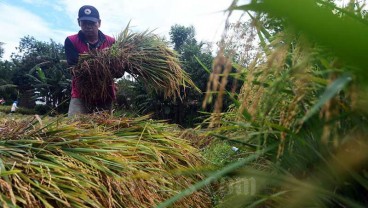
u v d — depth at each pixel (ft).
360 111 2.03
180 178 5.26
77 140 5.05
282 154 2.66
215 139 4.41
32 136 5.09
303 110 2.48
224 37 1.85
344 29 1.28
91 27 12.94
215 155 4.95
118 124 6.74
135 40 12.75
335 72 1.80
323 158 2.41
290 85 2.49
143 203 4.70
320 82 2.15
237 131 3.85
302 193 2.42
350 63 1.48
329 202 2.43
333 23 1.28
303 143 2.38
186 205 4.94
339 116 2.01
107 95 12.27
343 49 1.32
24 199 3.72
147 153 5.65
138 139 6.29
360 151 2.26
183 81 12.67
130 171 4.79
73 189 4.10
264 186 2.99
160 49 12.67
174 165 5.83
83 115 7.08
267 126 2.83
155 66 12.24
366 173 2.28
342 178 2.38
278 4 1.28
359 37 1.27
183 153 6.14
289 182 2.44
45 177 4.15
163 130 7.16
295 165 2.74
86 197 4.06
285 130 2.33
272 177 2.51
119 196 4.54
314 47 1.88
